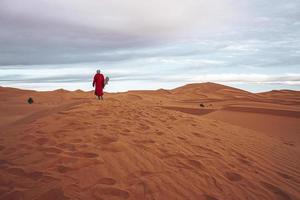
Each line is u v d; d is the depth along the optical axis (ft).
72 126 22.90
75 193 12.78
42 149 17.52
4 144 18.89
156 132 24.12
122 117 28.73
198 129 30.01
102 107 33.50
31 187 13.19
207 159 18.86
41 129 21.89
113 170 15.30
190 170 16.58
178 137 23.86
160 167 16.46
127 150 18.22
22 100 153.28
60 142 18.93
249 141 29.94
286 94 240.32
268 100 167.43
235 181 16.29
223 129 35.04
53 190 12.78
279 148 29.94
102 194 12.92
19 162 15.81
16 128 23.47
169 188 14.12
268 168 19.93
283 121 70.23
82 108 31.37
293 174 19.52
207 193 14.25
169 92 306.76
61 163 15.62
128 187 13.75
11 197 12.41
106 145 18.57
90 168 15.17
